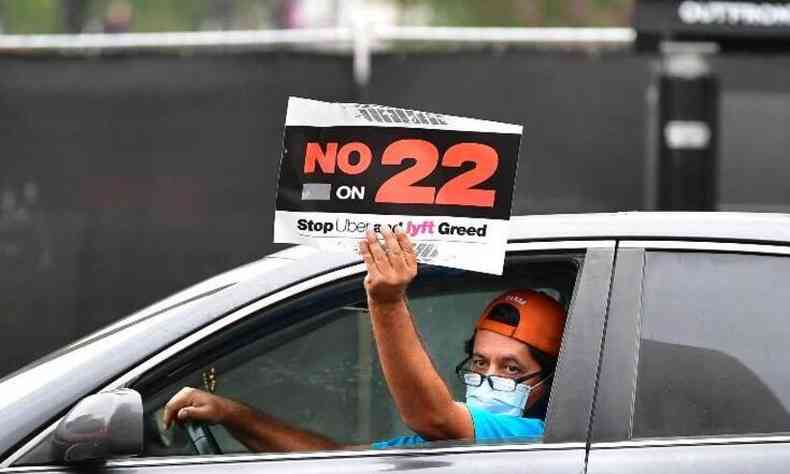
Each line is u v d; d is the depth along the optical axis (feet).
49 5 168.66
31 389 36.35
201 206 73.41
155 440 37.60
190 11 184.44
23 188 73.00
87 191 73.00
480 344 39.99
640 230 37.68
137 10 181.68
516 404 39.50
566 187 73.82
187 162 73.41
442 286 39.88
